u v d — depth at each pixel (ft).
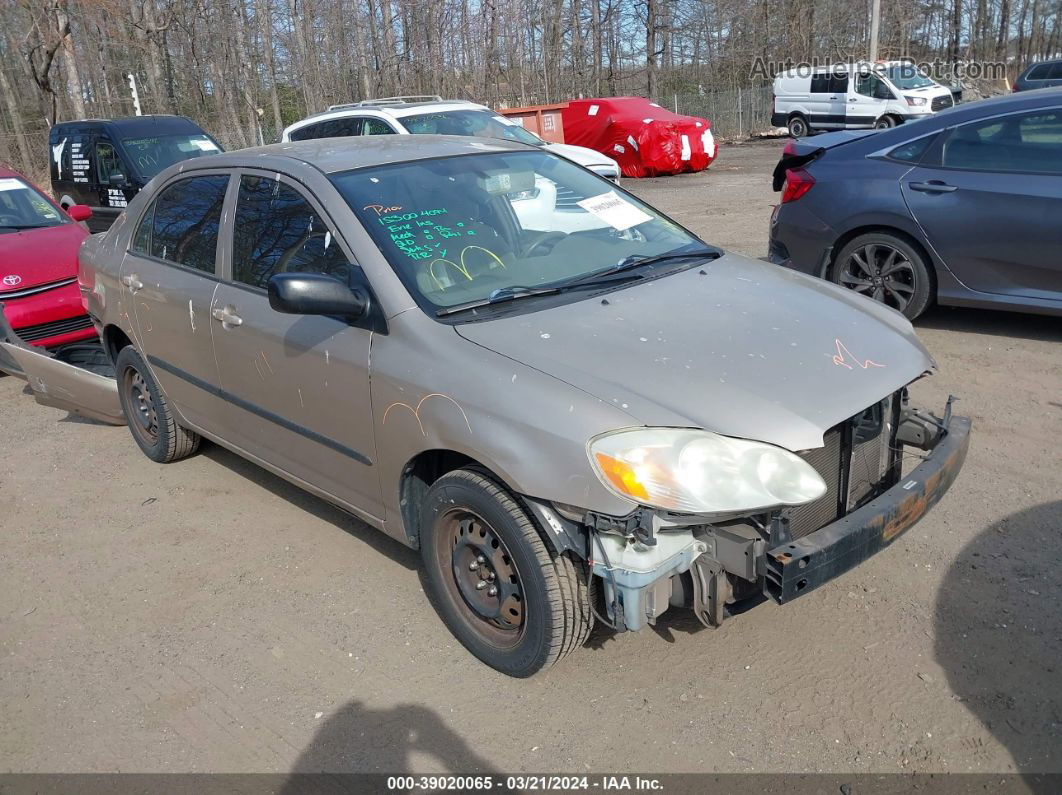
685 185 55.72
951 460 10.57
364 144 13.89
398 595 12.37
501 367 9.74
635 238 13.12
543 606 9.56
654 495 8.59
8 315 21.62
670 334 10.25
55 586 13.26
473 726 9.84
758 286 11.89
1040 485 13.82
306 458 12.68
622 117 61.67
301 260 12.14
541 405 9.22
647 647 10.90
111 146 40.75
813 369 9.82
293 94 118.73
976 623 10.82
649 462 8.66
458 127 37.24
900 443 11.39
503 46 108.27
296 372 12.09
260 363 12.76
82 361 21.61
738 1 120.16
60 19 74.23
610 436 8.82
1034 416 16.19
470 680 10.58
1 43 100.78
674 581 9.45
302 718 10.16
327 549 13.70
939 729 9.31
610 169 38.58
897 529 9.80
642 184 58.13
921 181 19.95
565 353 9.83
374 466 11.27
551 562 9.48
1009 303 19.44
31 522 15.30
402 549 13.56
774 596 8.88
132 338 16.07
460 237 11.80
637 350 9.88
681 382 9.34
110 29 102.78
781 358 9.93
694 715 9.77
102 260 17.03
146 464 17.35
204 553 13.83
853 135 22.11
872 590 11.60
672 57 120.88
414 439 10.37
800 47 120.57
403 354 10.53
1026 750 8.97
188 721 10.25
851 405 9.50
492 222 12.26
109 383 17.33
